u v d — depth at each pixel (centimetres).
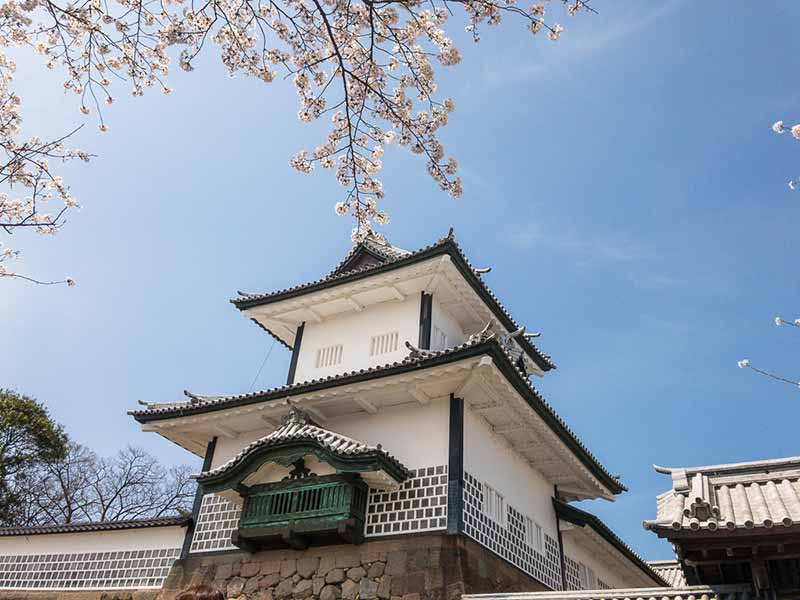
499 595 1002
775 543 741
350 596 1153
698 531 761
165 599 1338
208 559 1366
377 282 1623
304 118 770
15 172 770
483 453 1373
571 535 1712
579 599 944
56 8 673
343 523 1174
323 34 701
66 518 3306
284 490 1284
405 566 1142
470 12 639
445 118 745
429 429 1314
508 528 1380
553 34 661
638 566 1980
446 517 1175
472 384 1281
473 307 1692
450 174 755
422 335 1566
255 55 727
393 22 683
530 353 1944
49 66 759
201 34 690
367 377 1314
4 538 1722
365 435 1380
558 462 1605
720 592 833
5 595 1605
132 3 667
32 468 3048
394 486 1227
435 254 1520
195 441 1638
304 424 1348
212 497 1473
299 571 1236
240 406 1461
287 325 1823
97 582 1514
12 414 2872
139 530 1542
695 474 977
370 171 797
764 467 957
